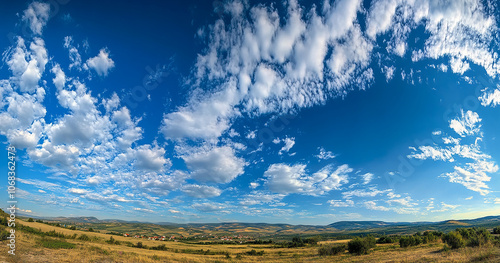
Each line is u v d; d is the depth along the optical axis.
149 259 32.12
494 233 57.44
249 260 43.47
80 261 24.75
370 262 30.28
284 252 62.94
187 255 51.12
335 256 44.97
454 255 26.80
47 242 34.00
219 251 67.88
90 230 94.25
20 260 21.53
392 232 138.88
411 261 26.44
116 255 32.03
